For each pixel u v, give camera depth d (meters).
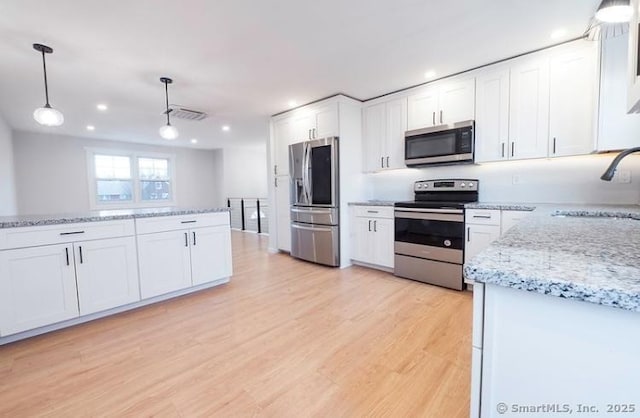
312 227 4.09
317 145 3.93
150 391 1.56
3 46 2.39
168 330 2.24
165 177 7.68
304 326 2.26
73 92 3.49
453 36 2.35
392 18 2.10
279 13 2.03
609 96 2.10
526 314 0.65
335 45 2.48
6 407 1.46
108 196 6.72
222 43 2.42
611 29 2.04
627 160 2.49
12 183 5.17
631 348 0.55
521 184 3.01
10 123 4.95
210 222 3.13
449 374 1.67
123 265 2.55
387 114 3.73
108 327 2.29
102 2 1.87
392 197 4.07
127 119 4.78
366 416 1.38
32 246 2.13
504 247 0.88
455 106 3.11
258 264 4.15
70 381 1.65
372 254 3.72
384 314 2.45
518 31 2.29
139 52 2.54
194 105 4.12
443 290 2.99
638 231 1.15
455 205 2.91
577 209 2.08
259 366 1.77
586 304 0.58
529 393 0.66
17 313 2.07
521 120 2.71
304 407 1.44
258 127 5.56
